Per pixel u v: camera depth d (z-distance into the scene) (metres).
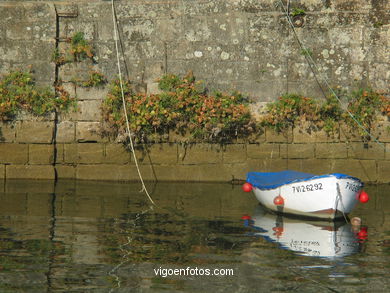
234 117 15.93
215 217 12.28
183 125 16.14
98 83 16.08
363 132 16.05
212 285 8.23
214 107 16.00
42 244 9.98
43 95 15.94
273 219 12.28
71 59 16.08
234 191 15.16
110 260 9.21
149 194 14.51
